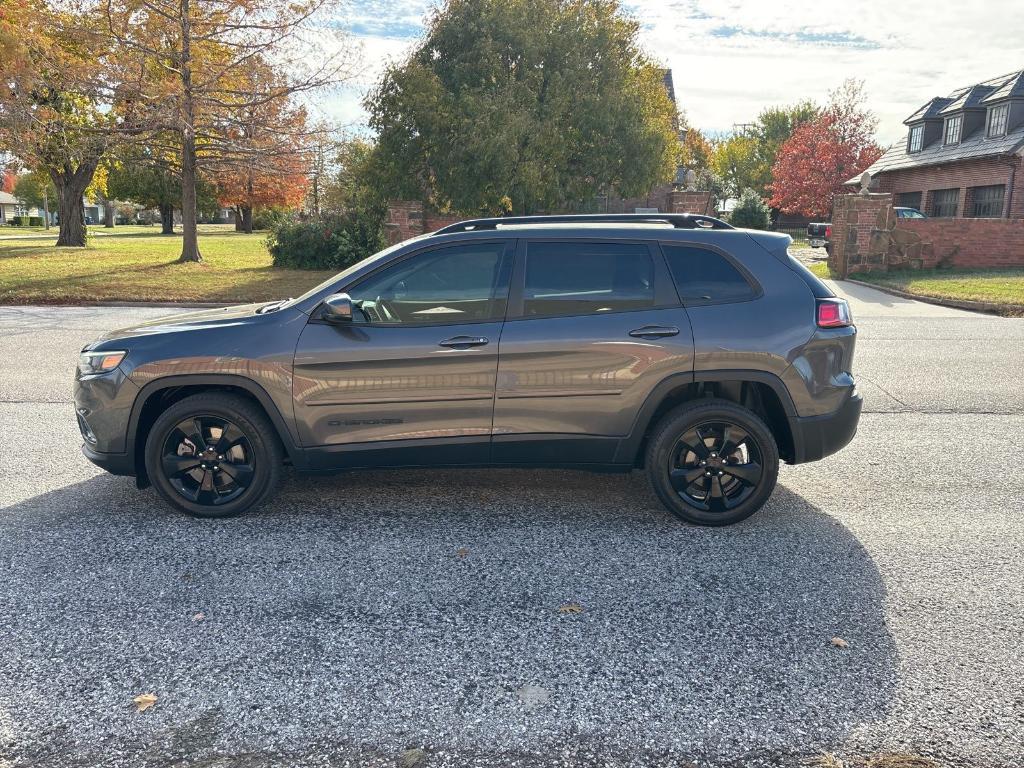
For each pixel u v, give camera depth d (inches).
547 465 183.2
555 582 153.5
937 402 312.2
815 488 211.9
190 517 185.9
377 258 181.2
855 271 860.0
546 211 903.1
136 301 682.8
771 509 195.3
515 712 111.7
